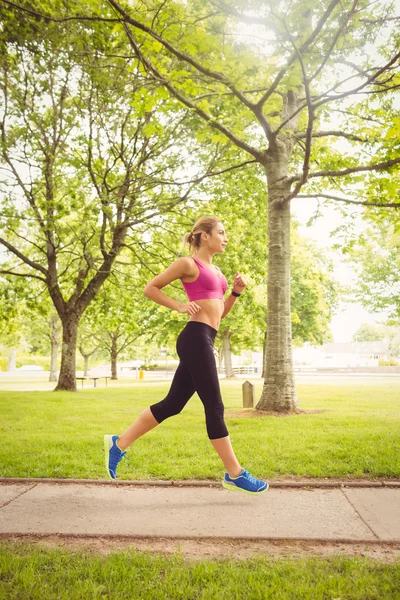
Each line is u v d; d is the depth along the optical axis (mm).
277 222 10828
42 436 7598
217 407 3324
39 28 12141
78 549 3053
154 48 7621
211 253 3645
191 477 4836
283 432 7422
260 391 19391
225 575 2604
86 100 15773
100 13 9234
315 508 3895
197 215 16531
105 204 15250
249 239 17172
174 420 9430
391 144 9977
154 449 6266
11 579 2617
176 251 17656
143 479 4836
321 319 36812
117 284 19672
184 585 2500
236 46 7676
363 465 5195
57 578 2609
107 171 15734
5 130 16281
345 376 40250
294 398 10297
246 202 16203
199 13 7762
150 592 2432
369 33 7656
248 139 14648
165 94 8242
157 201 15984
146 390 20156
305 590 2418
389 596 2354
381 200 11164
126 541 3225
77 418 10156
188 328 3416
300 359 86500
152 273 18625
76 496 4285
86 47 12281
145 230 18016
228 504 4016
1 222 16234
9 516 3711
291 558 2902
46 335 40688
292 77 7516
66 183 16516
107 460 3447
